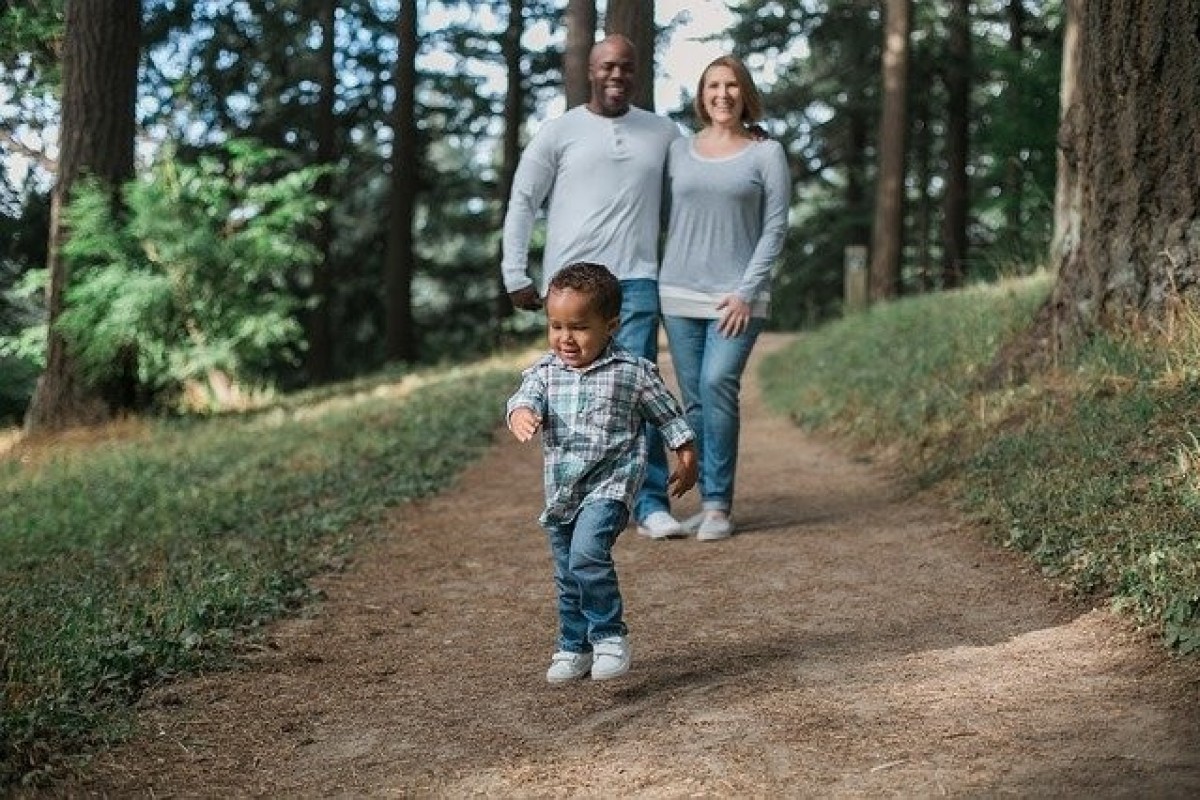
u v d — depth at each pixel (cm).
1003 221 2275
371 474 893
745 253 653
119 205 1425
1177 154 693
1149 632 428
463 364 1966
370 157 2612
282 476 918
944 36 2364
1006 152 1800
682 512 750
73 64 1413
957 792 318
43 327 1500
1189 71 686
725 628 490
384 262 2627
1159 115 697
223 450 1107
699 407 662
